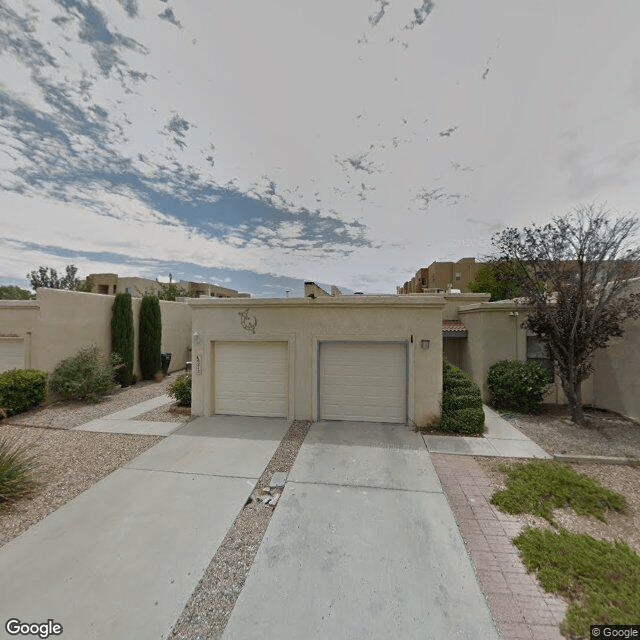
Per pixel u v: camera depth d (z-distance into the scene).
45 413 7.73
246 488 4.18
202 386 7.33
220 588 2.63
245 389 7.28
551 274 6.77
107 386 9.62
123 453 5.26
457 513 3.65
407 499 3.93
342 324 6.84
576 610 2.42
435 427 6.40
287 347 7.10
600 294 6.51
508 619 2.38
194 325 7.37
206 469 4.70
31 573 2.75
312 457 5.12
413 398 6.57
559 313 6.83
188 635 2.25
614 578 2.70
